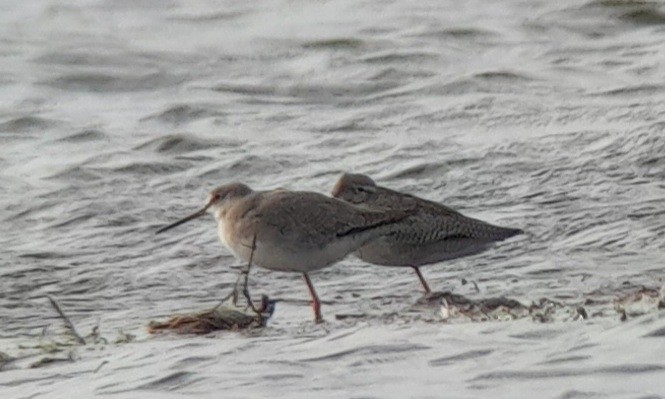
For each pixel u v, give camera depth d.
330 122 20.95
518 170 18.00
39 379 10.31
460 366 9.52
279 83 23.52
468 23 26.81
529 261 14.81
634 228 15.63
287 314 13.16
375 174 18.38
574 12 27.08
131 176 18.83
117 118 21.95
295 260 12.65
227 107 22.20
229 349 10.48
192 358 10.28
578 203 16.62
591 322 10.64
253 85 23.52
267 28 27.34
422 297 13.45
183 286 14.81
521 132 19.72
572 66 23.66
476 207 16.88
